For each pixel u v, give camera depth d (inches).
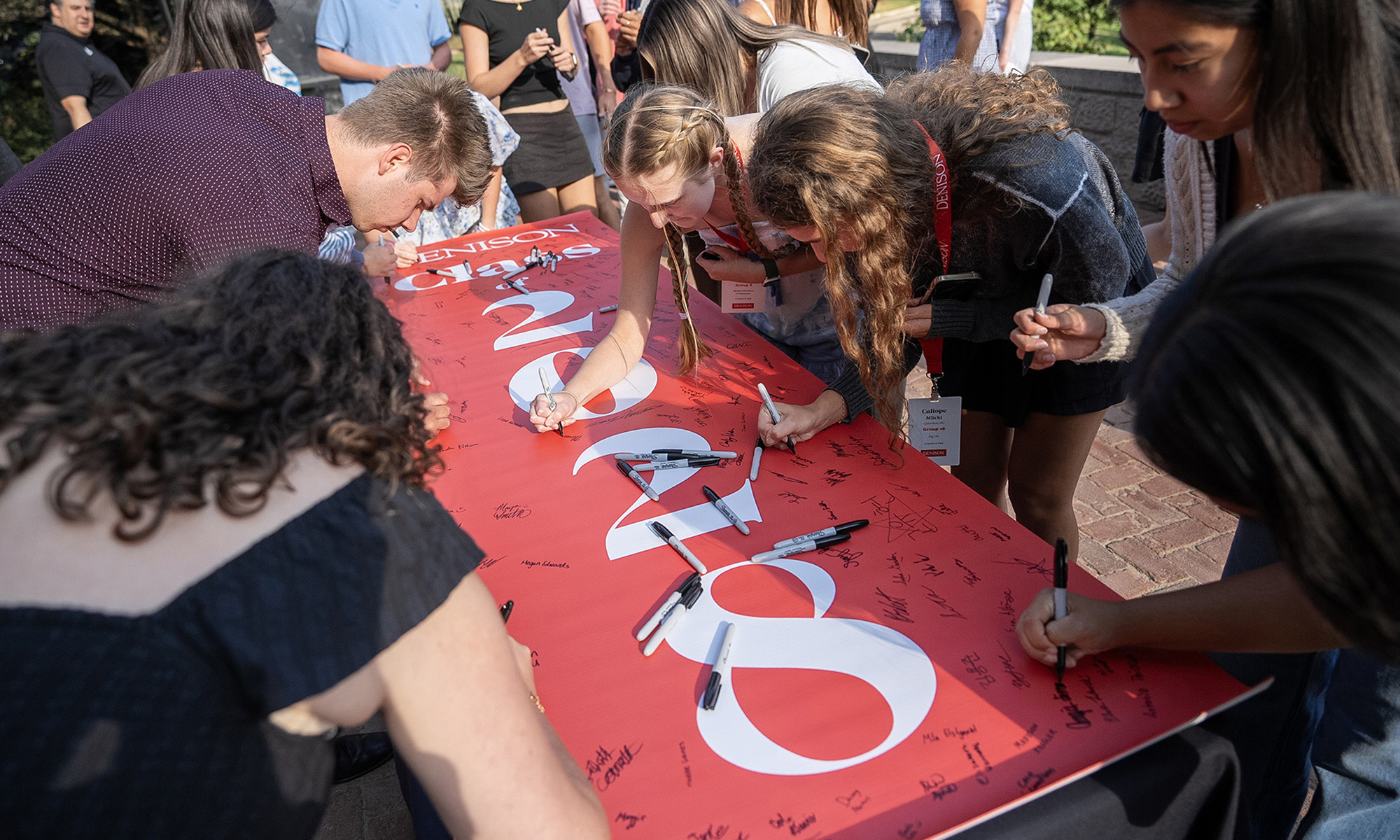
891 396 78.7
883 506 66.9
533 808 34.4
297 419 31.8
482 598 35.7
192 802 28.1
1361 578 28.9
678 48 101.3
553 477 74.4
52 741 26.4
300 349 33.1
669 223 80.2
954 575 58.9
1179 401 30.7
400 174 83.3
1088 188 69.1
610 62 215.9
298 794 31.8
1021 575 58.4
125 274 74.5
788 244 88.7
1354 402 26.6
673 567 62.1
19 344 32.1
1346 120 44.6
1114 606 49.6
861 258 65.2
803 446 76.2
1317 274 28.6
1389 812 59.9
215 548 29.9
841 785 44.6
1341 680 60.0
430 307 113.0
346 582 30.9
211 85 78.7
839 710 49.1
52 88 214.5
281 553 30.4
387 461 33.7
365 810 89.9
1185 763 43.9
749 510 67.8
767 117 66.4
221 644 29.0
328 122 82.1
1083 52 294.0
